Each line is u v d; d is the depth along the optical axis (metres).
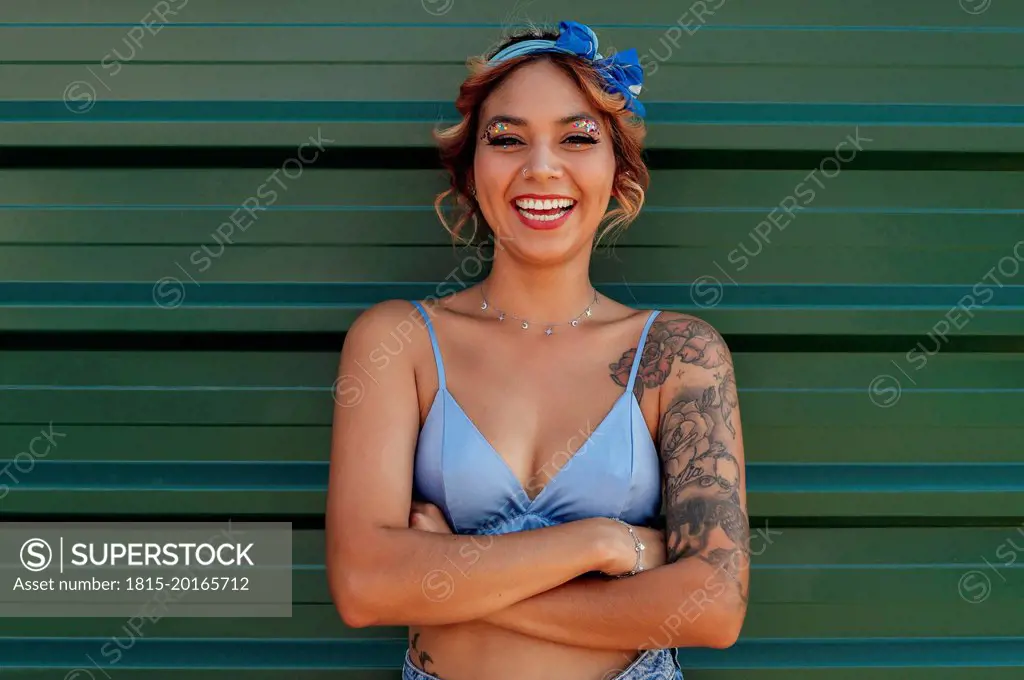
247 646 2.26
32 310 2.15
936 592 2.25
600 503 1.72
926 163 2.18
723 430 1.69
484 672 1.67
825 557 2.25
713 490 1.64
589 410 1.75
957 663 2.25
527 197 1.72
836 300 2.21
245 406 2.21
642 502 1.74
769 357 2.23
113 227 2.17
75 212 2.16
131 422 2.21
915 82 2.17
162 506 2.21
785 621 2.26
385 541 1.60
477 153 1.78
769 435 2.24
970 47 2.16
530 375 1.78
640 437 1.75
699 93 2.16
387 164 2.18
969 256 2.21
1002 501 2.22
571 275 1.81
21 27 2.12
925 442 2.24
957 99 2.18
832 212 2.19
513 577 1.56
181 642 2.26
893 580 2.25
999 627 2.27
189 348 2.21
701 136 2.16
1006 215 2.20
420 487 1.75
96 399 2.20
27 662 2.24
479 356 1.79
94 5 2.12
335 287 2.20
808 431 2.24
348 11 2.13
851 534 2.25
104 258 2.17
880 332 2.21
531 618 1.61
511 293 1.82
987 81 2.17
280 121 2.14
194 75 2.14
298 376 2.22
